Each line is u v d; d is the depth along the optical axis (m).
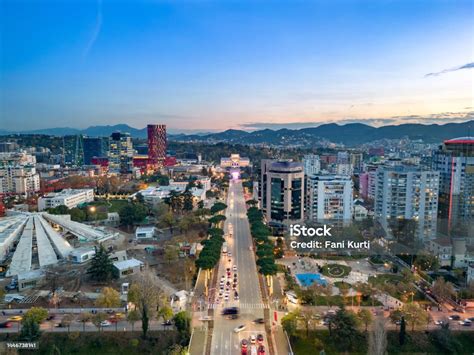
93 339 176.88
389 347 175.00
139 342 176.00
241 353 167.00
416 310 182.62
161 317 192.88
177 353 160.38
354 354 171.38
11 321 190.75
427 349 175.00
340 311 184.38
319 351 172.62
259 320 195.50
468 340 179.25
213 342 175.62
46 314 182.38
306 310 186.62
